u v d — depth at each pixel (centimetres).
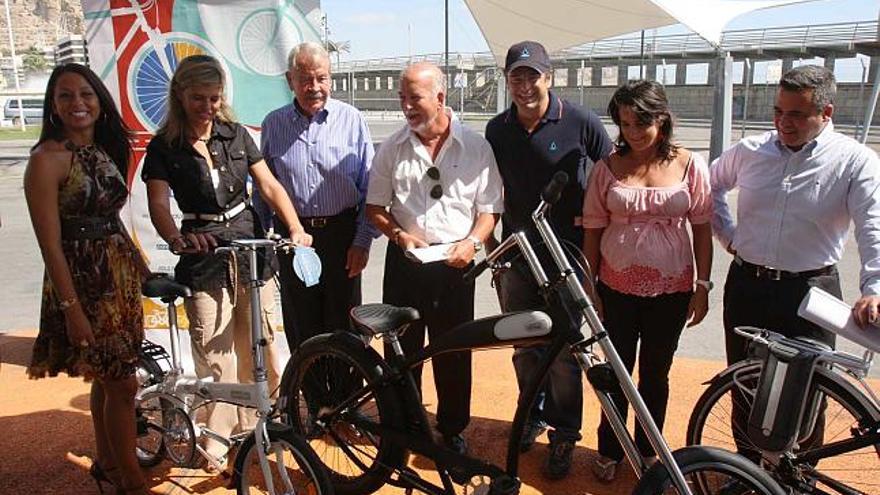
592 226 322
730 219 321
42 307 289
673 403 427
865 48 2303
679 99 3469
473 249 325
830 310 261
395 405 284
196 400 320
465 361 356
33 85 5434
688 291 316
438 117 335
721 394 299
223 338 338
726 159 316
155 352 354
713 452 233
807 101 271
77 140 279
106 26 442
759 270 295
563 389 343
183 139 321
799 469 265
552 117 341
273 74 440
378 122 3070
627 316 320
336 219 379
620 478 346
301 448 271
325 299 390
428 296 346
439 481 339
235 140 336
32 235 987
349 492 303
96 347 282
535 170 345
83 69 277
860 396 257
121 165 300
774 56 2542
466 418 366
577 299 247
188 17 438
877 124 2506
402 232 340
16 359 519
